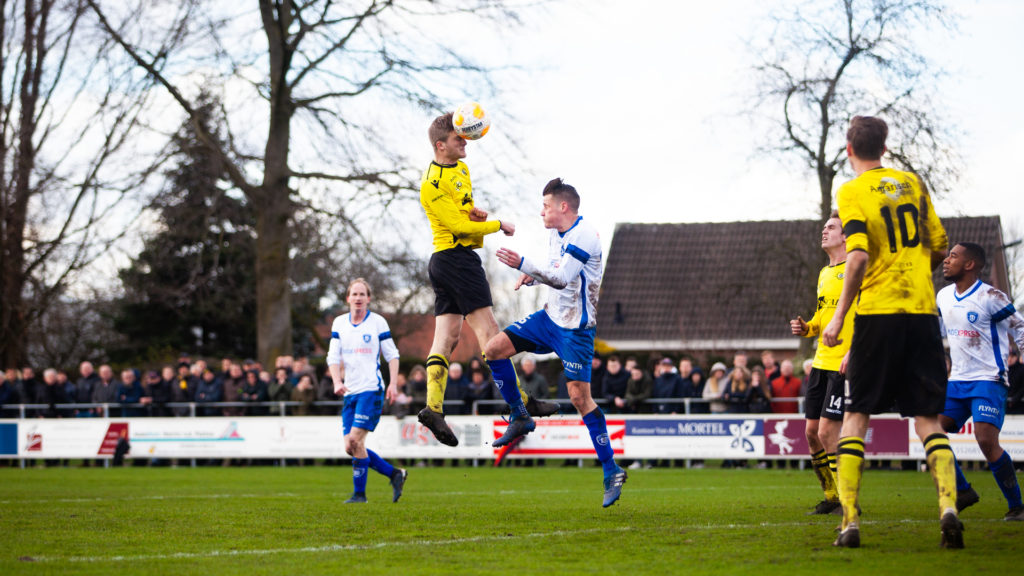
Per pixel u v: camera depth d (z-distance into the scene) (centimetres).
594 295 894
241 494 1367
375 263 2842
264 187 2869
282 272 2908
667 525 863
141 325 4431
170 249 3353
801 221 3253
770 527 834
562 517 951
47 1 3125
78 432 2392
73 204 3120
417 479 1712
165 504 1159
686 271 4616
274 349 2906
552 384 2988
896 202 681
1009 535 750
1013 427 1766
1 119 3222
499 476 1786
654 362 2466
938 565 603
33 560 674
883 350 676
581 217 884
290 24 2870
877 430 1869
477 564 639
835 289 962
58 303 3622
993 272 4431
